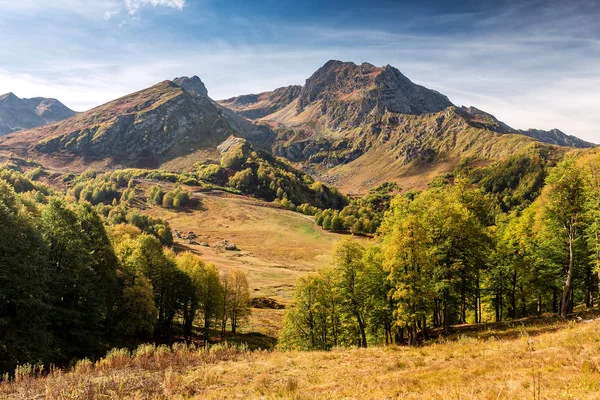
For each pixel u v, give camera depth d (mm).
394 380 17234
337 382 19266
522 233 42500
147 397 19016
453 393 12453
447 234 34938
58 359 34031
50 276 34438
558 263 38625
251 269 124500
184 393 19562
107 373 23812
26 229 33156
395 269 32906
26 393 19766
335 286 40531
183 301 56875
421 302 32531
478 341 26953
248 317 78312
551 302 51688
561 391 11000
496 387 12469
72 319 36000
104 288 42469
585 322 26781
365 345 38188
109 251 44000
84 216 43594
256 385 20047
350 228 193500
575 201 31891
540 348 20109
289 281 113750
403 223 32156
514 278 42719
